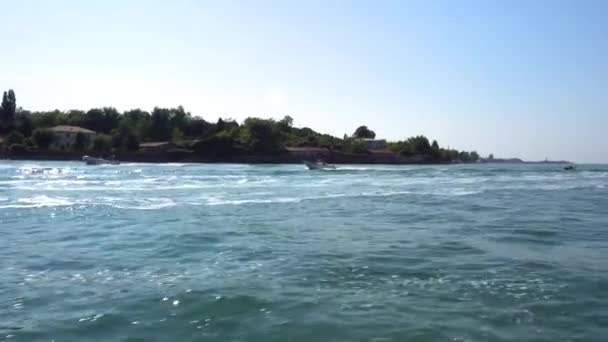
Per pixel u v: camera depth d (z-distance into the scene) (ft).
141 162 420.77
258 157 455.22
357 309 27.09
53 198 92.63
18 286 32.01
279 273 35.01
